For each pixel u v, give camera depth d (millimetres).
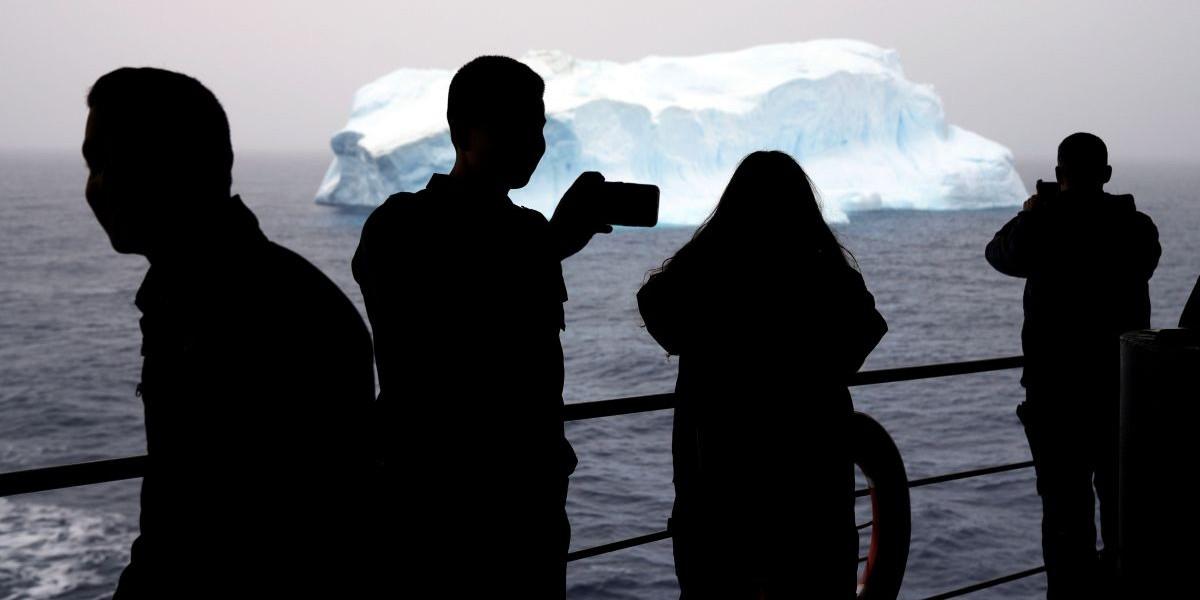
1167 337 2141
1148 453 2125
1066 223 2723
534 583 1506
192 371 1046
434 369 1419
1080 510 2830
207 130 1068
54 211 103000
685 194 61875
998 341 37375
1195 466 2033
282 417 1035
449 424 1423
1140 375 2135
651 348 34562
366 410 1092
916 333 38969
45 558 14742
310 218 90750
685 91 68438
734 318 1769
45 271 57125
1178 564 2076
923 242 70688
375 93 76688
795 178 1812
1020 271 2861
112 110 1045
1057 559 2857
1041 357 2805
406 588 1456
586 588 13484
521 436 1470
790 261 1778
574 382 30172
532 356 1492
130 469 1559
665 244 71250
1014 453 21406
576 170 57719
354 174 69312
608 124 58031
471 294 1427
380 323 1442
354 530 1084
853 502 1875
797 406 1772
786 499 1777
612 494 18266
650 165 61844
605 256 64062
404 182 57250
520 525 1472
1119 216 2730
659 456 20797
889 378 2389
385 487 1453
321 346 1056
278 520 1049
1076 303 2732
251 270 1068
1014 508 17375
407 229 1437
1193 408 2025
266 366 1034
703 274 1791
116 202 1065
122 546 15312
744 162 1829
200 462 1049
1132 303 2758
